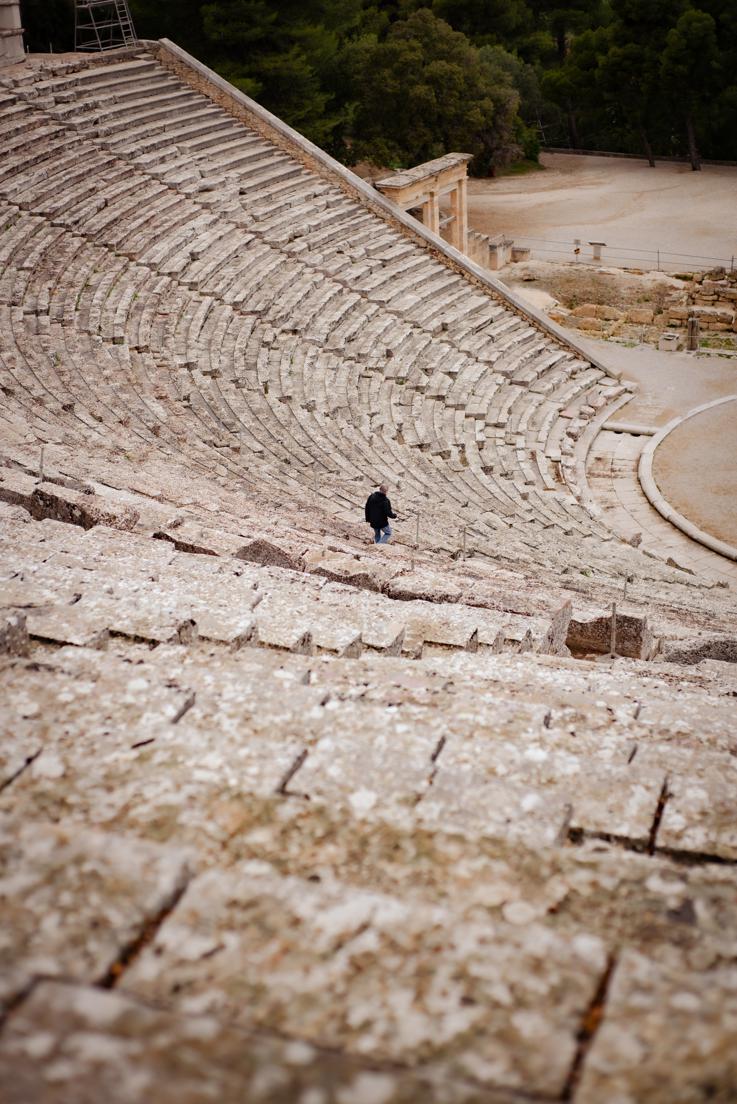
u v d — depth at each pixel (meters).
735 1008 2.80
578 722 6.93
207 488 20.50
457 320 42.19
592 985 2.96
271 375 34.12
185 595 8.72
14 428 20.20
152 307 34.31
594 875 3.71
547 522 29.75
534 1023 2.82
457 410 37.81
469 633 10.55
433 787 4.86
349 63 63.34
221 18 54.06
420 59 62.75
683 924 3.48
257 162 44.09
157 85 44.66
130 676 5.68
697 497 34.56
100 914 3.09
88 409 25.83
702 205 67.00
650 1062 2.63
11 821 3.44
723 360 45.56
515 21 83.31
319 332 37.50
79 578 8.80
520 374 41.47
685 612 20.34
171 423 26.81
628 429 39.72
